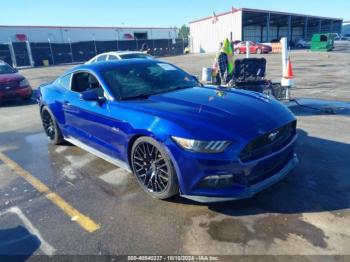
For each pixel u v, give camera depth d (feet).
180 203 10.39
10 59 105.70
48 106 16.52
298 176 11.63
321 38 96.94
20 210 10.69
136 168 11.14
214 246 8.18
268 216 9.29
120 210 10.25
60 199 11.28
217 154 8.73
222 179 8.89
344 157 13.14
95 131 12.98
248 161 8.92
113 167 13.91
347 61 56.95
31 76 66.28
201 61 81.30
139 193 11.30
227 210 9.75
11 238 9.13
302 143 15.01
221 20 129.29
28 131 21.29
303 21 168.14
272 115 10.03
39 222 9.87
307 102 23.65
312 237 8.24
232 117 9.57
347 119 18.71
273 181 9.67
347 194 10.24
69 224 9.65
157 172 10.30
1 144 18.63
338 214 9.19
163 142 9.46
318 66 50.57
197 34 144.15
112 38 149.59
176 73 14.49
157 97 11.82
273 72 45.27
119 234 8.98
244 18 135.74
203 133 8.91
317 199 10.03
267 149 9.45
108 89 12.32
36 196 11.64
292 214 9.32
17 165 14.96
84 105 13.33
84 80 14.14
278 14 133.49
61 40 132.05
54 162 15.02
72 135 15.31
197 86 13.82
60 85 16.15
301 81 34.73
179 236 8.70
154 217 9.70
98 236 8.95
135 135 10.57
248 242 8.23
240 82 20.80
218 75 23.94
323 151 13.89
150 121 10.01
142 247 8.35
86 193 11.60
